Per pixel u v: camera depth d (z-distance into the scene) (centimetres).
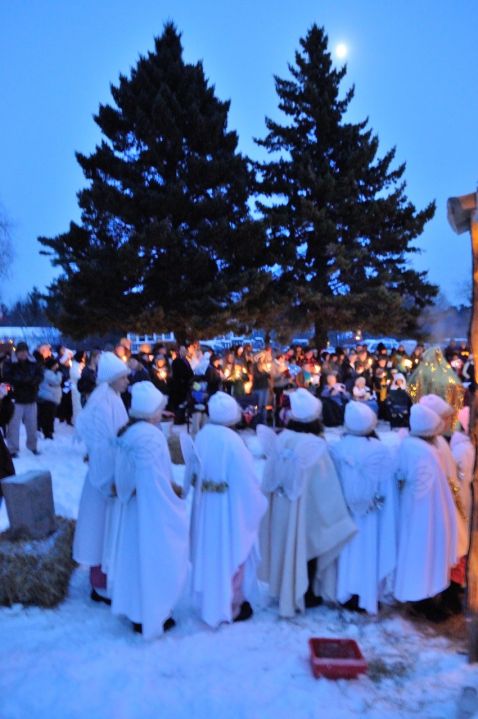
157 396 432
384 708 339
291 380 1320
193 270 2036
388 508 458
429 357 1003
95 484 448
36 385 980
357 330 2477
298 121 2517
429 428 459
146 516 412
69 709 335
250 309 2177
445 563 447
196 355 1477
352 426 471
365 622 451
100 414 465
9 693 349
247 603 457
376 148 2459
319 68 2538
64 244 2198
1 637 418
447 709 336
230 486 434
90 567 491
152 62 2203
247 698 347
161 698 346
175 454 920
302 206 2275
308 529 455
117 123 2177
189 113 2133
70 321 2123
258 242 2109
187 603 479
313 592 479
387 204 2398
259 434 484
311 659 380
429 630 444
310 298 2256
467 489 478
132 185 2059
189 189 2136
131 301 2111
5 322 4888
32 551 486
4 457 629
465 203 385
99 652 398
